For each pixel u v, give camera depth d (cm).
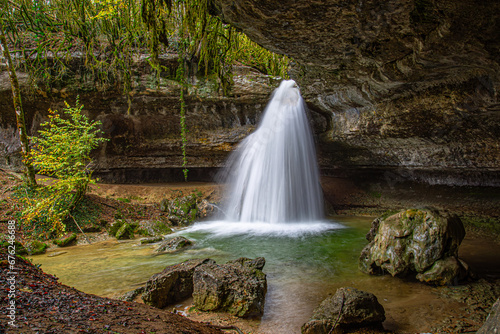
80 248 1018
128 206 1459
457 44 605
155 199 1600
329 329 451
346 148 1703
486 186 1319
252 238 1152
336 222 1466
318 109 1539
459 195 1387
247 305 515
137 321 347
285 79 1625
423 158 1406
